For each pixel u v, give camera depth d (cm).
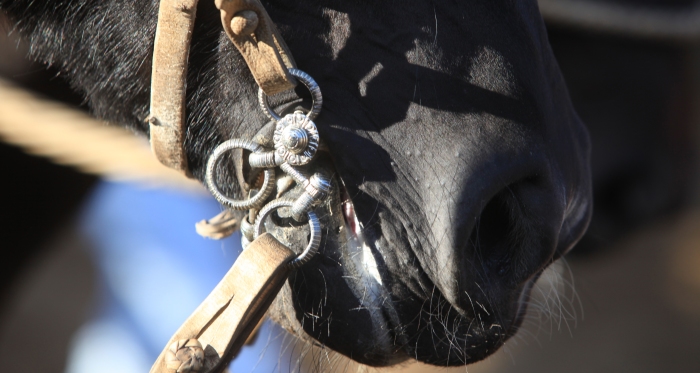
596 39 384
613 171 397
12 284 242
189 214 255
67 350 245
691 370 427
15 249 231
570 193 184
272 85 178
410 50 180
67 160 239
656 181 411
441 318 182
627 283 514
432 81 180
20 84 234
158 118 183
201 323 179
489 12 182
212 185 181
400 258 180
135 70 191
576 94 393
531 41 183
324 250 182
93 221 267
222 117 184
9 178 227
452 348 182
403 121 180
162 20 180
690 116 411
